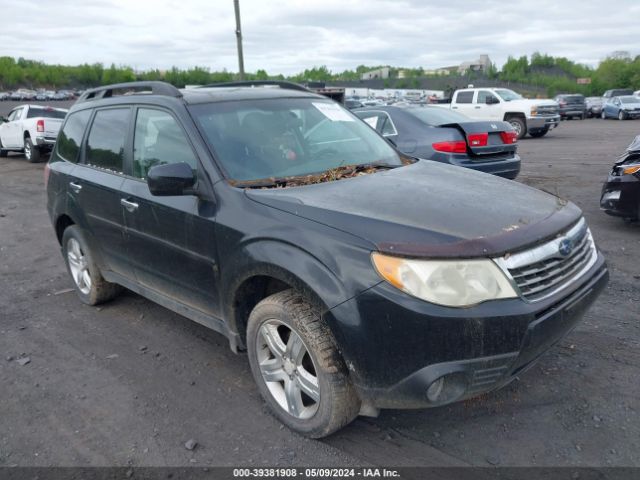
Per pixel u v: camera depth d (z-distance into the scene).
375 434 3.04
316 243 2.72
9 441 3.14
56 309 5.10
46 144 16.81
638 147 6.57
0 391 3.69
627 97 34.06
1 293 5.60
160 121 3.88
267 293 3.34
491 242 2.55
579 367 3.59
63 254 5.29
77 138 4.90
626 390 3.31
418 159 4.23
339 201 2.97
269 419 3.22
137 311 4.95
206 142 3.51
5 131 18.44
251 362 3.23
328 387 2.77
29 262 6.68
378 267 2.52
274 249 2.87
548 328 2.60
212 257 3.30
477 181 3.51
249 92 4.18
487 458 2.80
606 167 12.55
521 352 2.52
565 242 2.82
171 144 3.72
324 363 2.75
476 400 3.29
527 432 2.98
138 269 4.10
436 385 2.54
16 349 4.30
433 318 2.42
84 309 5.07
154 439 3.10
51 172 5.12
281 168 3.58
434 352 2.45
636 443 2.85
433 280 2.46
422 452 2.87
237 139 3.63
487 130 7.80
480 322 2.43
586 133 23.42
